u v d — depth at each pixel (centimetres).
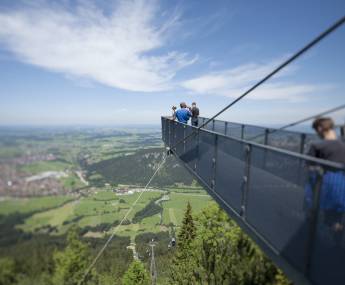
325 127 309
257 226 375
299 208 287
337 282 264
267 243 351
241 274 1109
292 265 303
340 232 270
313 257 267
